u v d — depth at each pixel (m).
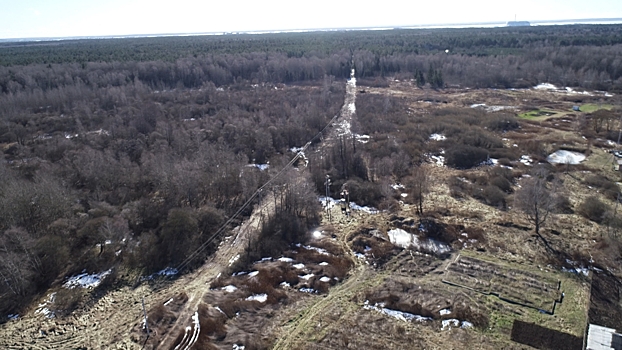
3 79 123.06
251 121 94.69
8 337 40.22
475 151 79.44
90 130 94.12
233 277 47.69
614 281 44.50
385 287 44.81
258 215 59.81
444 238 53.31
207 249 52.53
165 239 52.50
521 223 55.72
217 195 64.31
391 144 82.75
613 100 117.75
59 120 99.75
